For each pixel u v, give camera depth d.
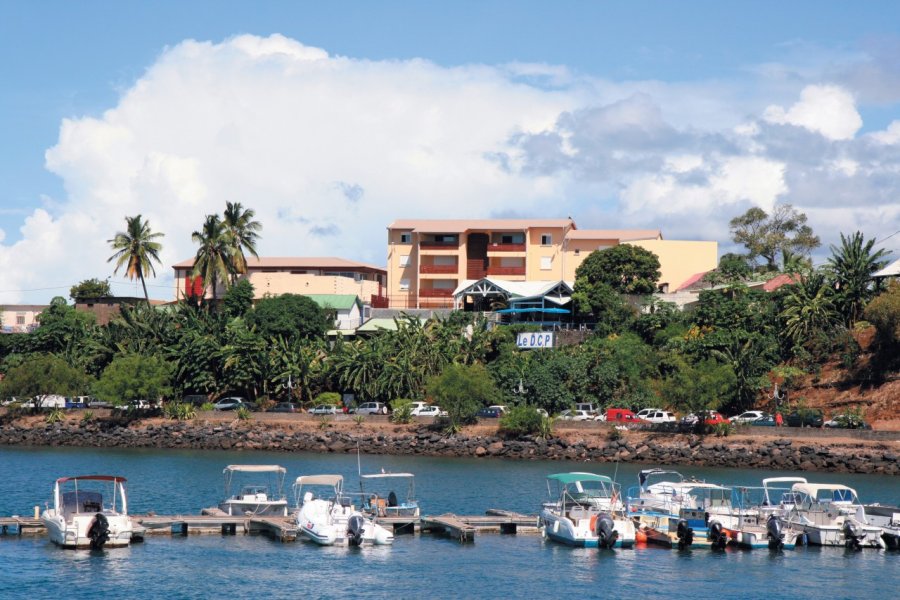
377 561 73.94
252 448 143.62
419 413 147.00
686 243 195.38
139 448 146.00
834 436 125.31
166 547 77.06
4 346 182.62
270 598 64.38
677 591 67.81
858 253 150.00
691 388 129.38
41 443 151.62
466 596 65.69
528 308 178.00
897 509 82.94
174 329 169.00
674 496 87.56
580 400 148.75
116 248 182.38
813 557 78.38
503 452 135.12
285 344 158.62
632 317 169.25
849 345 142.50
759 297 158.12
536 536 84.62
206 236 185.25
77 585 66.06
